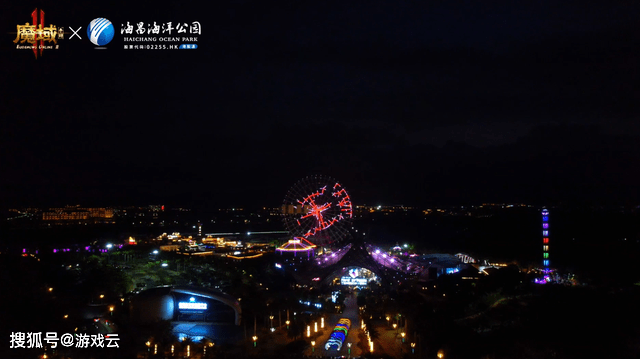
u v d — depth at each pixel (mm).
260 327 172375
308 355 141625
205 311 178125
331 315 199625
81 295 186250
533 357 132250
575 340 142375
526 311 168625
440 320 159875
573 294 179000
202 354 137625
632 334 144375
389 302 192875
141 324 156875
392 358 136750
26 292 166625
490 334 153875
